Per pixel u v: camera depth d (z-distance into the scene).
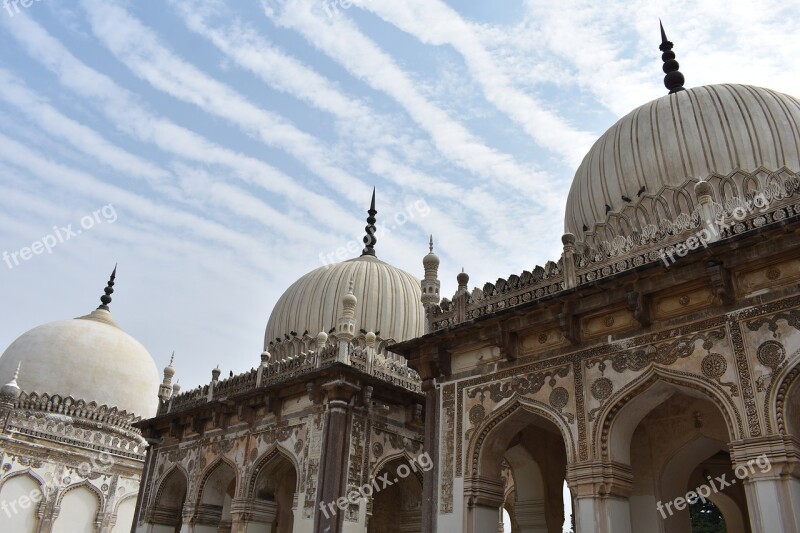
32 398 19.02
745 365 6.92
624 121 12.05
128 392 20.94
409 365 10.12
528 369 8.75
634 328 7.94
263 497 12.28
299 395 12.12
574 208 12.16
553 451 10.90
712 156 10.56
